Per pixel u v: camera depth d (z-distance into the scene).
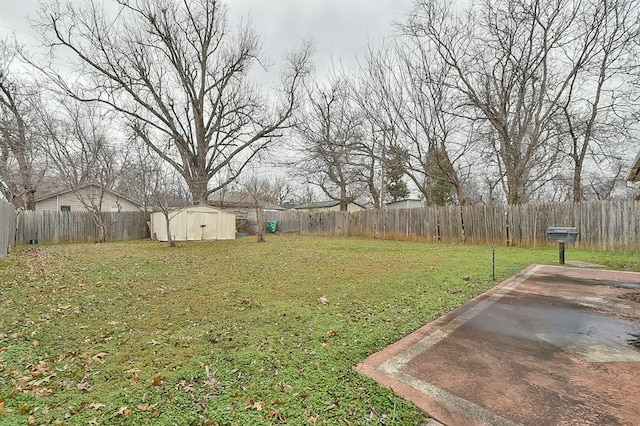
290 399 2.04
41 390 2.17
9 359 2.64
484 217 11.83
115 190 17.67
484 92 12.68
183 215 15.15
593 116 11.41
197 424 1.81
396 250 10.19
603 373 2.35
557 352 2.73
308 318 3.66
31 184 14.93
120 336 3.16
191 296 4.64
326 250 10.38
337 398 2.05
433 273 6.17
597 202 9.54
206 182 17.81
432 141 13.93
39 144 13.83
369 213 15.74
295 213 20.02
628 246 8.99
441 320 3.59
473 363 2.53
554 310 3.90
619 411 1.88
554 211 10.32
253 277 6.00
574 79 11.20
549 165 14.11
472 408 1.94
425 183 19.86
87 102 15.15
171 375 2.36
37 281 5.64
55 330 3.32
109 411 1.94
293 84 18.55
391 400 2.03
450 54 13.09
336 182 21.23
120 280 5.75
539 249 10.06
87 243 13.92
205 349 2.83
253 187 19.27
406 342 2.98
